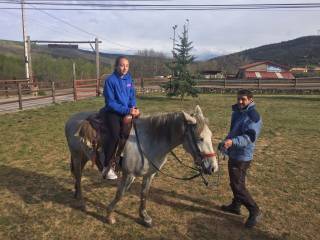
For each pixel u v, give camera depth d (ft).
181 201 18.81
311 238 15.37
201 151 13.74
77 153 17.79
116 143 15.07
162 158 15.16
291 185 21.49
